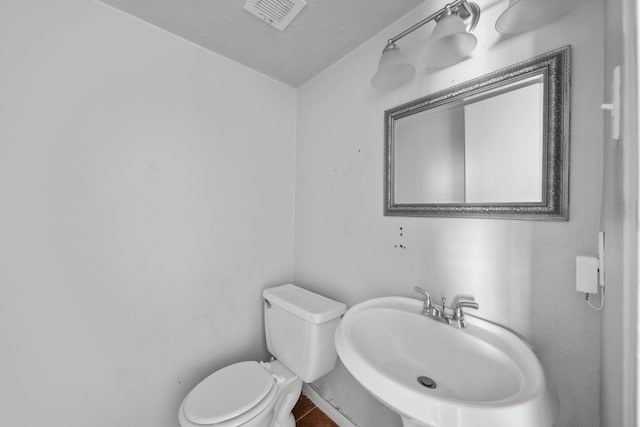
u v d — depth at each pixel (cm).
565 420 70
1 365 86
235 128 142
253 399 104
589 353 66
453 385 76
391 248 113
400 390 54
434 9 98
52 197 93
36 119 90
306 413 146
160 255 118
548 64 70
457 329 80
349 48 129
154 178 116
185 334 126
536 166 73
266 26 115
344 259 136
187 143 125
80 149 98
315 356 116
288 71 151
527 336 75
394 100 111
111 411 106
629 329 37
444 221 95
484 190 84
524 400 50
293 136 171
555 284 71
